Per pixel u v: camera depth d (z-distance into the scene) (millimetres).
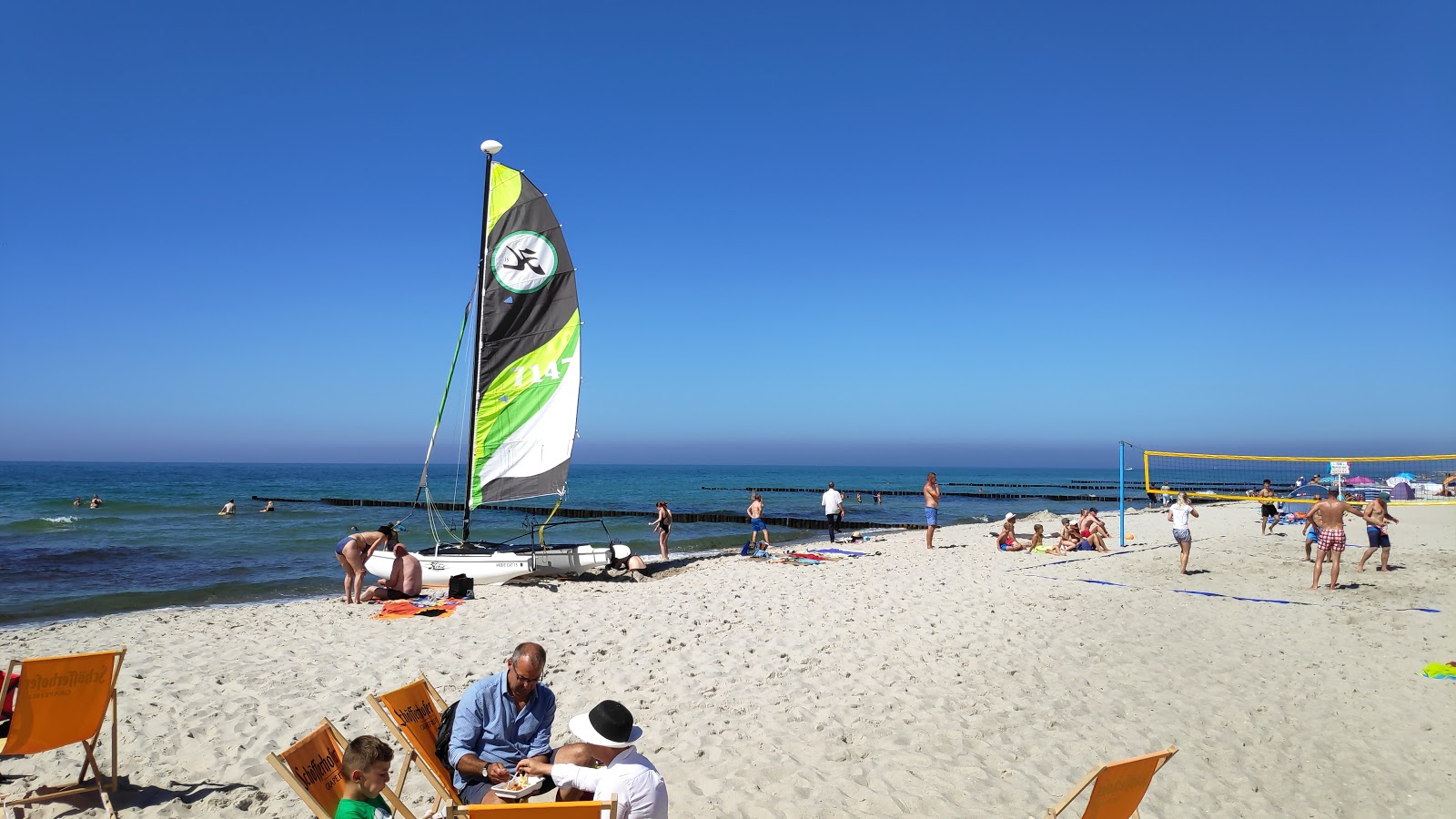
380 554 12711
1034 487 81000
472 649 8242
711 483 81438
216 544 21453
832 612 10141
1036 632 9055
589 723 3494
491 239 13766
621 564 13852
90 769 5027
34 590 14336
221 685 6883
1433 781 5266
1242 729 6113
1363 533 19641
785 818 4492
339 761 3742
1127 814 3332
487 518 35281
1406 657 8062
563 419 14062
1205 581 12766
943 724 6012
